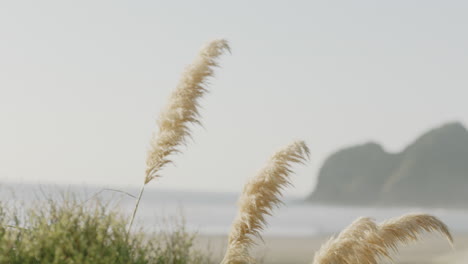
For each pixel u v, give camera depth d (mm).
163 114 4305
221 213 52562
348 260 3734
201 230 27969
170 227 3895
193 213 50688
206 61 4301
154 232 3750
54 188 3455
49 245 2955
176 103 4285
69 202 3398
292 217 60656
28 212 3359
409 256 19375
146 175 4191
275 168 3857
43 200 3396
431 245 22844
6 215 3387
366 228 3717
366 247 3723
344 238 3754
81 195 3461
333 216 70062
